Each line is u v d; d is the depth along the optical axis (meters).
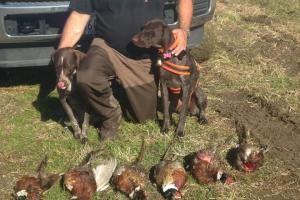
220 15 4.93
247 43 4.39
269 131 3.15
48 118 3.21
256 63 4.03
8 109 3.30
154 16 2.90
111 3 2.84
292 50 4.30
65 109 2.96
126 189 2.50
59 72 2.76
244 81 3.73
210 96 3.52
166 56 2.88
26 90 3.53
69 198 2.55
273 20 4.99
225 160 2.85
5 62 3.22
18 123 3.16
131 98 3.03
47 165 2.79
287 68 3.98
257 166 2.76
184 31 2.94
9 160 2.84
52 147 2.93
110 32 2.90
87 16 2.89
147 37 2.81
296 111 3.37
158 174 2.57
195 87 3.11
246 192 2.64
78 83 2.78
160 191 2.61
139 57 2.97
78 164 2.73
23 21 3.11
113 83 3.19
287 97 3.52
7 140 3.00
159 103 3.30
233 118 3.26
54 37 3.18
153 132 3.06
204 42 3.90
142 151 2.77
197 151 2.79
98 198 2.54
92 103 2.88
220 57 4.08
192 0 3.12
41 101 3.39
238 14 5.07
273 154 2.93
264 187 2.69
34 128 3.11
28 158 2.85
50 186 2.59
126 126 3.11
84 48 3.23
